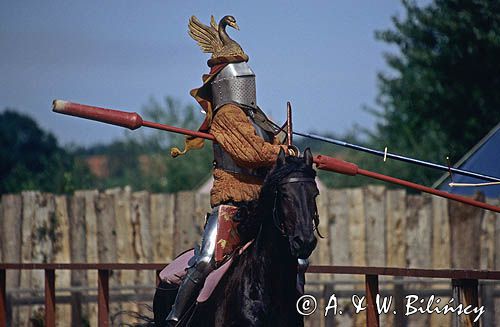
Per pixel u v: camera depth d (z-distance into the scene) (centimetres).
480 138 5506
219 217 1978
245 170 1998
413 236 3753
